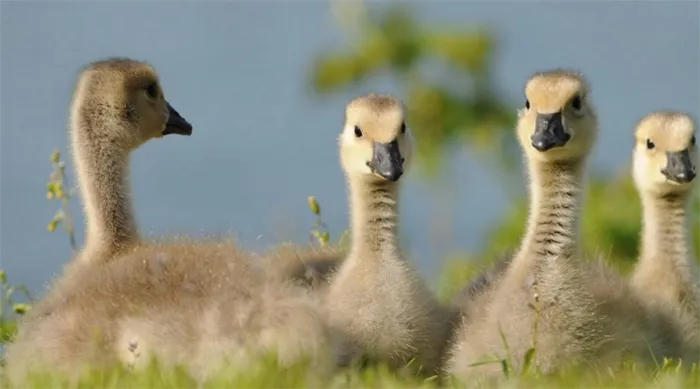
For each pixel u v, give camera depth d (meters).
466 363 13.77
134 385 12.50
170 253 14.60
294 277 15.05
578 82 14.70
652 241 16.00
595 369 13.73
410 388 13.09
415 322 14.11
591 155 14.66
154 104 16.97
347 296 14.12
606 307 14.04
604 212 22.20
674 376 13.20
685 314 15.27
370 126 14.80
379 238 14.45
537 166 14.38
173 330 13.29
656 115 16.39
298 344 12.98
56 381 13.03
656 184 16.00
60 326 13.97
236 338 13.03
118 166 16.53
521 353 13.58
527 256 14.13
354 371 13.38
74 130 16.64
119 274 14.28
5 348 15.09
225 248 14.91
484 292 14.65
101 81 16.62
